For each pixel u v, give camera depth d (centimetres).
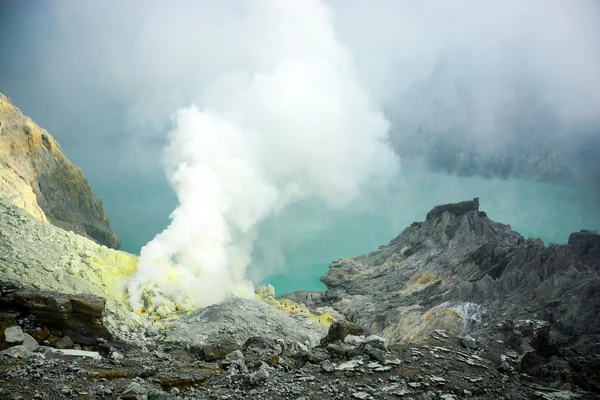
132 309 2736
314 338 2577
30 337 1633
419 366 1689
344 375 1573
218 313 2581
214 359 1745
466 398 1468
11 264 2309
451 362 1777
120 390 1290
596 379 1830
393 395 1435
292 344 2123
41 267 2462
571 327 2462
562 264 3019
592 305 2542
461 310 2852
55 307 1816
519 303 2838
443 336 2095
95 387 1291
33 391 1222
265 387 1445
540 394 1586
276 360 1709
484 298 3009
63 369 1406
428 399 1423
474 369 1752
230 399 1347
